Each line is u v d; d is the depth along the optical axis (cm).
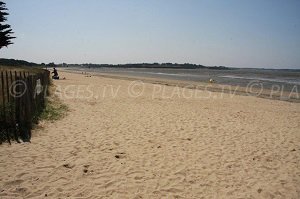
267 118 1252
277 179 595
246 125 1080
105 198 483
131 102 1558
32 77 930
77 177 553
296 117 1311
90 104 1406
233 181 575
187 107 1452
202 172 610
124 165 624
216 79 4950
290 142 870
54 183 523
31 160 616
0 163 588
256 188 550
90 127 928
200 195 512
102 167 607
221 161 678
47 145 718
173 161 663
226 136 902
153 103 1555
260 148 795
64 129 880
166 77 5569
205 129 980
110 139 806
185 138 856
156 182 553
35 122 889
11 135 745
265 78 5747
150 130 931
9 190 488
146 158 673
